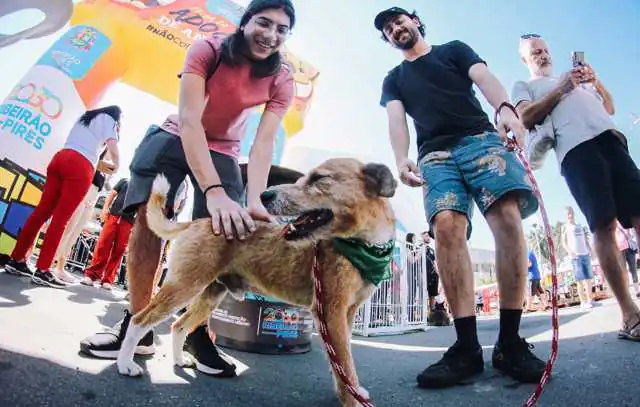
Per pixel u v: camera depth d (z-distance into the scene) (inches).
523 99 131.0
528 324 187.5
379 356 127.0
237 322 118.2
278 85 102.1
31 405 51.9
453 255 90.0
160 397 64.7
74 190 162.7
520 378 80.6
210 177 81.2
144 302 87.1
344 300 77.5
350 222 82.2
